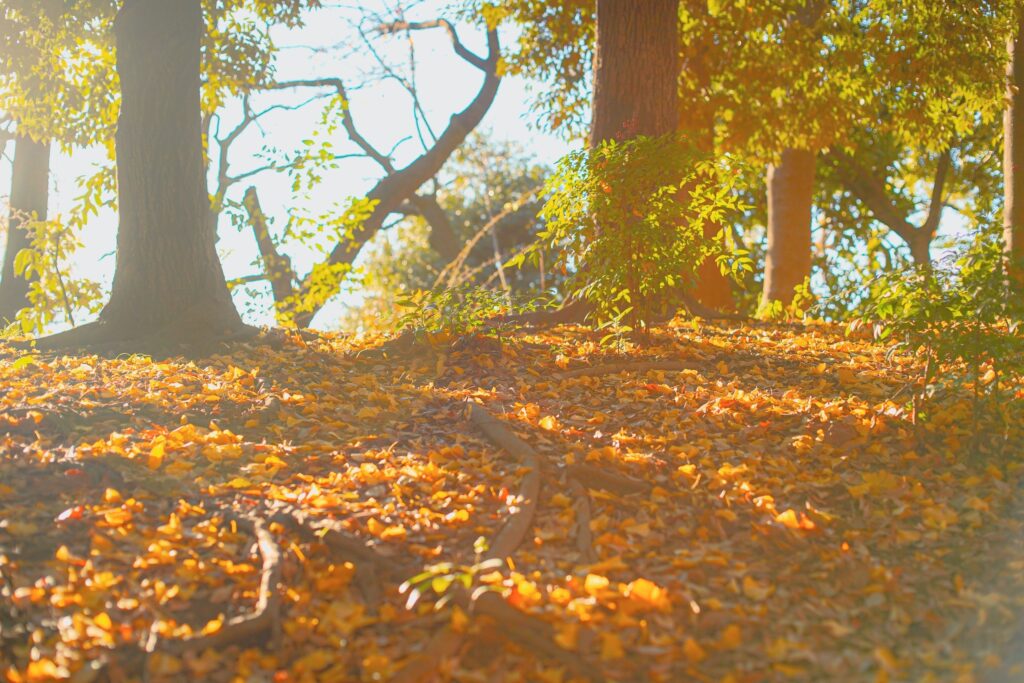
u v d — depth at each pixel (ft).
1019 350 16.49
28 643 11.28
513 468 16.42
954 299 16.89
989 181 60.44
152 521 14.07
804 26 45.19
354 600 12.30
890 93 50.08
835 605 12.48
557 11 45.62
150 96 26.30
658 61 29.94
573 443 17.84
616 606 12.01
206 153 44.55
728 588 12.87
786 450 17.76
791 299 49.47
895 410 19.15
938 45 43.19
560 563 13.26
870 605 12.52
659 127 29.99
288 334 27.09
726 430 18.95
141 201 26.43
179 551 13.12
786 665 11.16
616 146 24.08
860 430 18.20
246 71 41.78
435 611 11.78
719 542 14.20
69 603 11.72
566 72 47.11
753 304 70.79
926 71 44.27
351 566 12.82
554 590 12.25
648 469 16.39
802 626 11.96
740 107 47.70
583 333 27.68
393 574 12.76
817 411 19.67
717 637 11.72
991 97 44.50
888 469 16.89
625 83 29.81
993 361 16.84
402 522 14.24
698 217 25.09
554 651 11.00
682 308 30.45
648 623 11.82
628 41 29.76
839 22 46.06
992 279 16.71
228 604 12.13
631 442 17.93
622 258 23.84
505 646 11.19
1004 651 11.35
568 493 15.40
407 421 19.24
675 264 23.72
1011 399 17.92
